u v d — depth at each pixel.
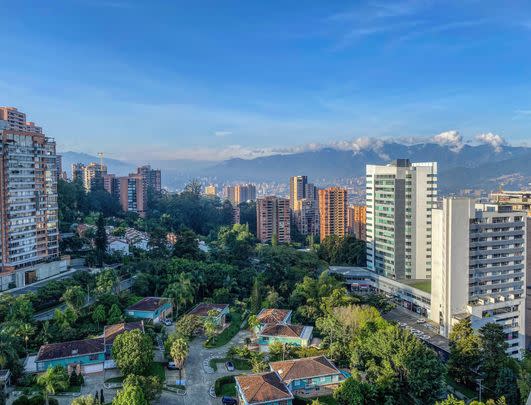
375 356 104.50
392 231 190.88
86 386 97.75
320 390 100.00
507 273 154.62
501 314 151.25
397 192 188.75
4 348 96.94
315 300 148.25
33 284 160.62
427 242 188.62
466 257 147.88
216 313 133.62
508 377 102.69
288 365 102.62
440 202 175.25
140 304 138.38
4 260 157.25
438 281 156.25
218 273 169.12
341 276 196.50
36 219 169.38
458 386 112.06
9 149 157.62
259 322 131.75
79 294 126.81
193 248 192.25
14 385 95.69
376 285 197.38
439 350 137.12
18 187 161.62
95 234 194.50
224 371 108.50
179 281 153.12
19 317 120.56
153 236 195.62
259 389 89.75
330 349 112.75
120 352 101.31
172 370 108.56
